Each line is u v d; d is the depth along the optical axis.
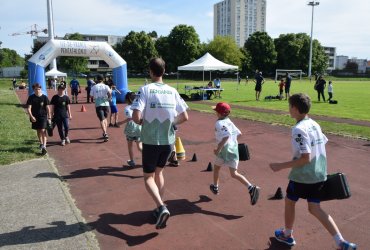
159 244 4.09
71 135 11.11
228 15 154.38
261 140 10.03
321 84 22.02
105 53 22.34
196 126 12.71
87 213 4.97
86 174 6.82
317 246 4.04
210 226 4.57
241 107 18.94
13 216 4.79
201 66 26.38
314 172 3.59
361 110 17.44
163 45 88.81
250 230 4.45
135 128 7.11
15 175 6.59
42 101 8.22
